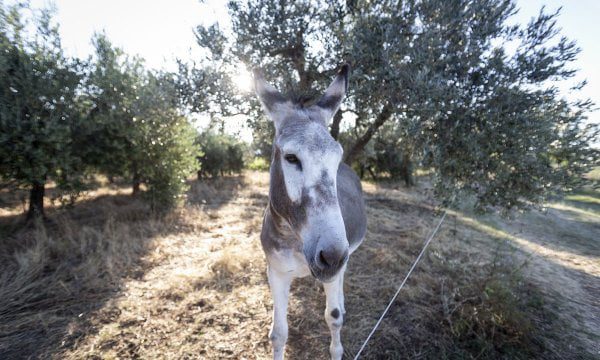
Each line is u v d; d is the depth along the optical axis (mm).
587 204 9883
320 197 1417
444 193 3961
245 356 2619
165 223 6004
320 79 5797
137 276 3965
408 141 4055
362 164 13820
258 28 5324
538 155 3492
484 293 2984
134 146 6523
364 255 4531
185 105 6129
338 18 5137
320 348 2746
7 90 4789
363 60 4082
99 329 2926
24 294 3428
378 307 3277
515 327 2842
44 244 4629
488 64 3525
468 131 3559
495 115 3354
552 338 2906
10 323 2982
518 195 3656
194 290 3594
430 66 3568
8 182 5258
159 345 2732
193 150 7281
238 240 5219
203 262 4371
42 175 5219
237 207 7660
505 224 6910
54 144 5168
